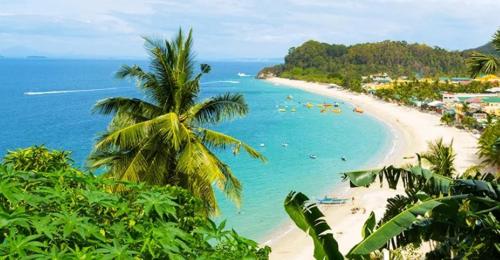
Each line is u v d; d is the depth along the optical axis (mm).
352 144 80625
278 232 39312
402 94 136375
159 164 15711
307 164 65062
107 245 4676
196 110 16797
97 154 16125
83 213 5500
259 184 54188
